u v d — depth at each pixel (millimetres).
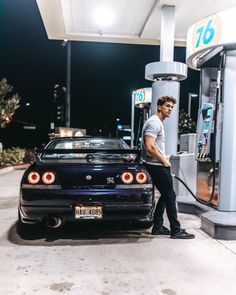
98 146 5828
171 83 7809
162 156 4336
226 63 4637
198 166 6031
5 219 5645
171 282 3174
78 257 3791
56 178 4203
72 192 4156
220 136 4770
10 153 20203
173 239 4434
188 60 5363
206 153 5129
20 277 3264
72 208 4180
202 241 4355
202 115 5402
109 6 8461
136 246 4168
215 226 4434
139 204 4227
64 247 4129
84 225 5133
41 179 4195
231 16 4297
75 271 3406
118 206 4195
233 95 4648
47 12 8617
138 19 9266
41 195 4160
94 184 4223
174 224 4473
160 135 4438
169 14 8062
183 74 7742
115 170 4262
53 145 5812
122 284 3121
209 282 3182
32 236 4578
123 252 3953
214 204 5223
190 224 5199
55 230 4863
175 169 6328
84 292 2961
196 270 3449
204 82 5922
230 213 4645
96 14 9023
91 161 4398
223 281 3203
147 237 4539
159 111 4555
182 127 23562
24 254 3883
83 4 8375
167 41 8070
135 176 4258
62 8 8633
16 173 15414
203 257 3801
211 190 5383
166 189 4438
